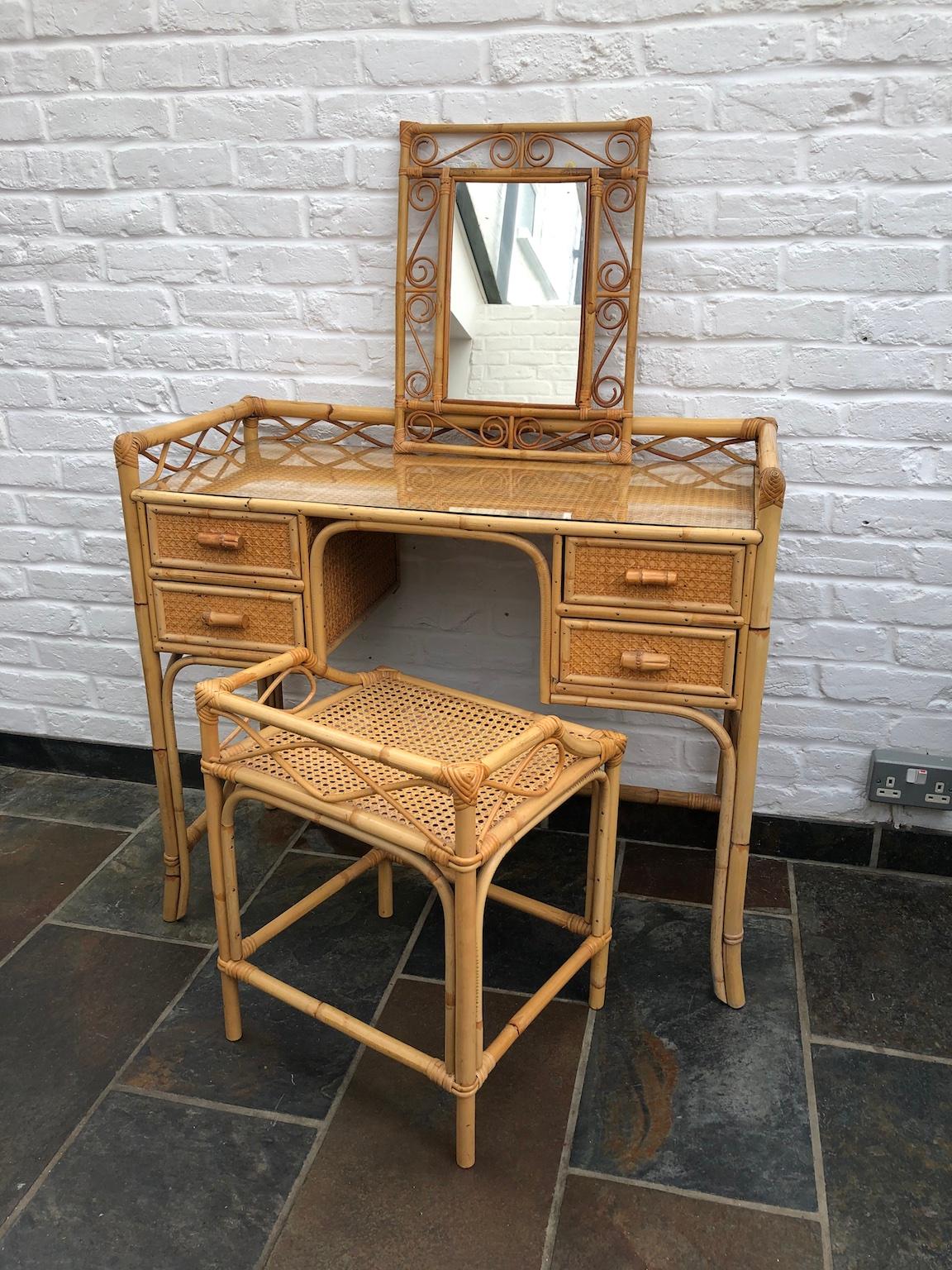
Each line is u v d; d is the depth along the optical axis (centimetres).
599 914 156
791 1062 152
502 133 169
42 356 200
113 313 194
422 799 139
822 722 191
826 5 155
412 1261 123
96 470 205
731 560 141
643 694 152
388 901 182
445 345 177
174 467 172
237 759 143
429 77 170
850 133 160
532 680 202
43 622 219
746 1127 141
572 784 140
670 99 163
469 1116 132
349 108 174
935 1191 132
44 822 212
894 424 172
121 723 224
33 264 194
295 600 159
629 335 171
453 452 180
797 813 198
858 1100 145
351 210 179
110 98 181
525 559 193
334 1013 142
